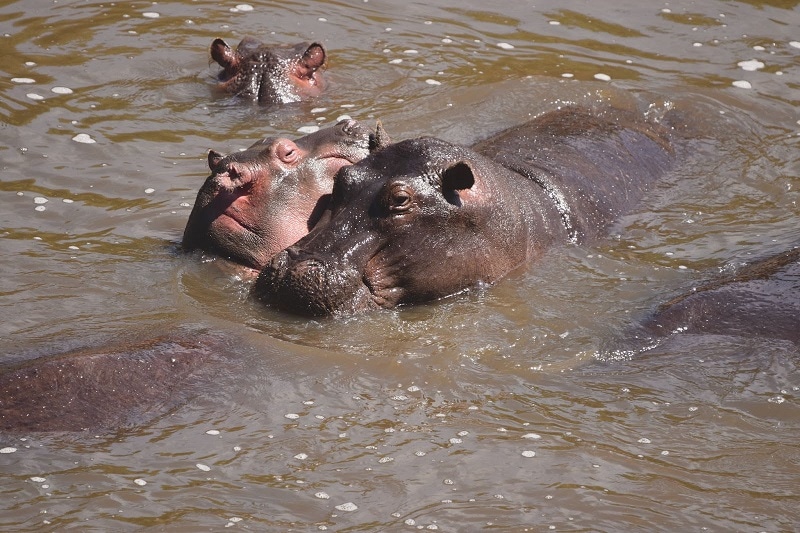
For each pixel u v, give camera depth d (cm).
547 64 3362
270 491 1459
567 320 2003
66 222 2356
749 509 1451
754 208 2541
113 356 1702
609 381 1789
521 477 1509
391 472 1512
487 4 3834
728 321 1967
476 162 2175
